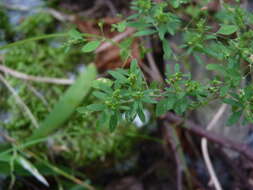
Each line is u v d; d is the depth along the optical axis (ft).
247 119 1.05
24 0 1.92
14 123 1.61
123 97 1.05
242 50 1.07
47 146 1.60
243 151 1.61
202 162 1.80
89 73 1.44
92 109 1.03
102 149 1.64
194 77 1.74
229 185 1.76
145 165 1.77
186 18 1.68
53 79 1.69
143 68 1.75
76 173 1.61
